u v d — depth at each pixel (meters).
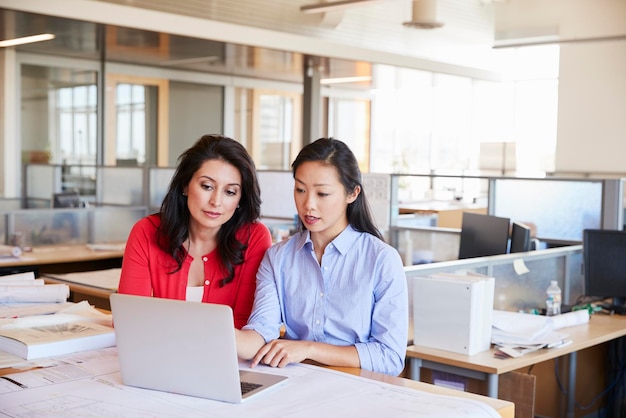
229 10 7.19
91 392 1.59
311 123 8.62
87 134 8.30
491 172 9.66
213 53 7.84
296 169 1.96
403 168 11.82
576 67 8.73
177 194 2.18
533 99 10.89
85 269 5.67
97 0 6.05
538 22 8.73
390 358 1.93
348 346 1.92
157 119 8.94
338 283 2.00
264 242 2.24
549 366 3.82
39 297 2.43
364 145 11.51
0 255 4.91
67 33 6.68
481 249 4.09
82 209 5.86
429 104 11.62
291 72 9.24
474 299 2.73
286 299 2.07
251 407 1.48
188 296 2.23
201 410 1.47
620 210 4.11
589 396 4.02
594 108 8.65
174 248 2.21
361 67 8.73
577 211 4.32
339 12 8.09
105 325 2.12
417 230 5.07
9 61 7.60
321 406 1.48
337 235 2.02
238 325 2.20
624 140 8.47
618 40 8.30
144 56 8.12
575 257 3.97
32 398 1.54
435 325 2.81
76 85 8.19
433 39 8.96
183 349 1.54
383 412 1.44
